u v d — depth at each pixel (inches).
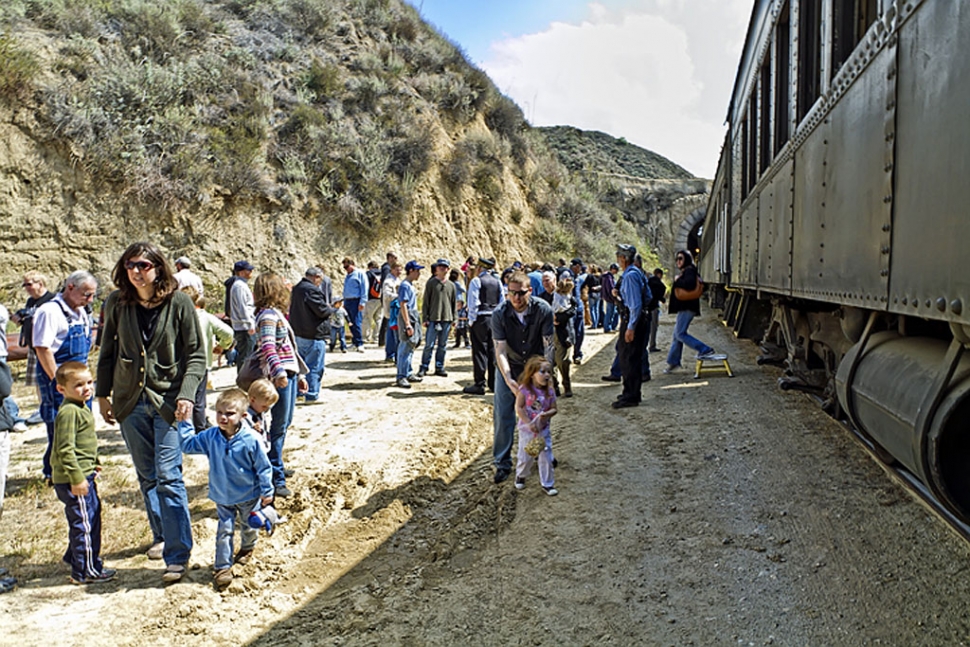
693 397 308.0
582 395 341.4
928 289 96.1
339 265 779.4
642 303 293.9
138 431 162.2
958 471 93.7
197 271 689.0
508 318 216.2
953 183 87.7
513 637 136.8
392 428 284.8
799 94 197.5
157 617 147.8
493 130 1112.8
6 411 177.6
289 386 212.5
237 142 753.6
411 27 1092.5
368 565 179.0
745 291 481.1
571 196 1214.3
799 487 189.8
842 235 143.1
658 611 139.8
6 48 639.1
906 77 105.4
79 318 222.5
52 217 632.4
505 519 198.1
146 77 722.8
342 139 836.0
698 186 1710.1
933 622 122.9
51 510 203.5
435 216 895.1
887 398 113.5
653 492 200.4
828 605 133.6
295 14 960.3
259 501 171.2
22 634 140.3
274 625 148.8
